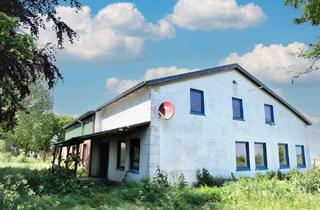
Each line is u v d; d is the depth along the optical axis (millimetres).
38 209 6883
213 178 14508
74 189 10945
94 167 19594
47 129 39719
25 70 11203
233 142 16625
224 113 16531
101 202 8766
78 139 16219
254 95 19000
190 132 14562
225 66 16969
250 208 8641
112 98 17219
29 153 45812
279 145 20375
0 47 8961
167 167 13312
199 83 15617
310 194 10000
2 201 6625
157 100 13719
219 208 8742
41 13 11195
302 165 21938
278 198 9719
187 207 8586
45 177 12938
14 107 12195
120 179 15805
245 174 16719
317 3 10375
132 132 15008
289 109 21781
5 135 39625
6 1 9047
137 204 8617
